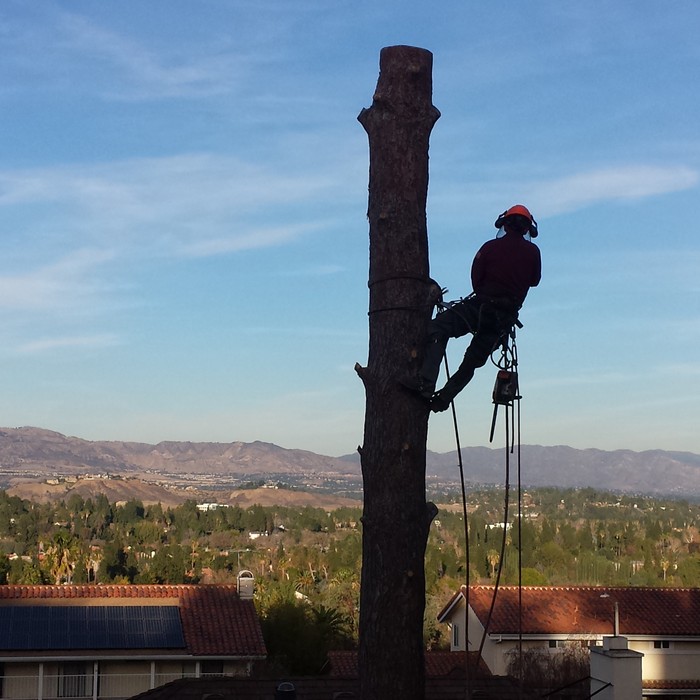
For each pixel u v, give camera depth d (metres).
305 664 35.66
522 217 7.23
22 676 27.67
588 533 137.50
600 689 14.00
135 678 28.52
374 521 6.54
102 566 82.12
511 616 33.72
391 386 6.59
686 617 34.88
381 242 6.77
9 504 182.12
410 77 6.88
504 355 6.97
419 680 6.45
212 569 98.88
